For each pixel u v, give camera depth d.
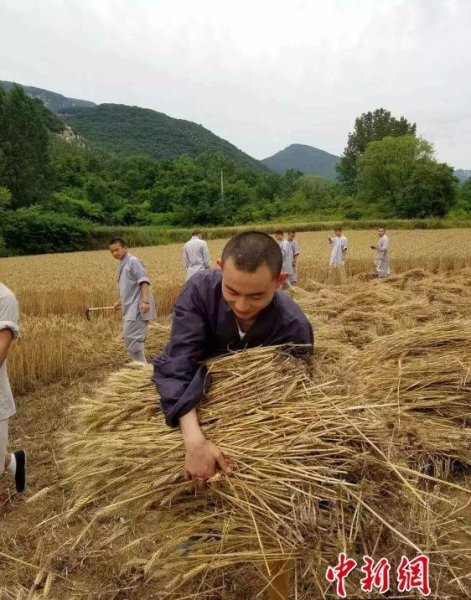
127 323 5.58
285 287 12.10
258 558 1.63
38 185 56.94
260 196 78.06
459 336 3.65
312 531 1.53
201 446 1.64
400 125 90.50
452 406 3.11
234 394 1.79
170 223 66.56
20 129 55.94
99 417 2.10
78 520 3.10
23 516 3.24
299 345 1.86
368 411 1.77
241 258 1.53
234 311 1.68
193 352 1.76
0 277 15.24
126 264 5.52
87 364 6.43
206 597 2.32
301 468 1.60
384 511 1.67
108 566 2.68
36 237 41.50
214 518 1.75
